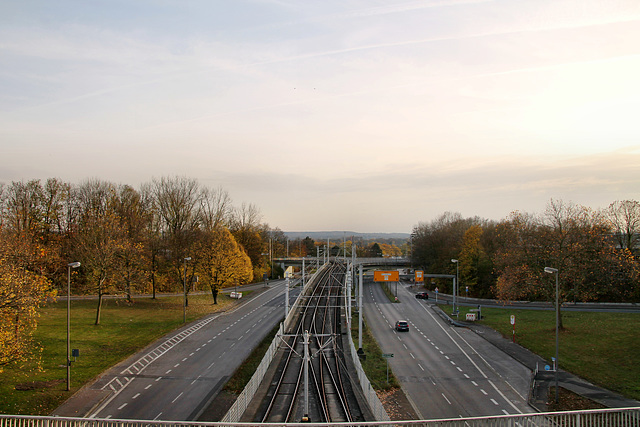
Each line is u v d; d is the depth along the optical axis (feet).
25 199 269.03
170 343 172.76
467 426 67.92
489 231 357.61
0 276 109.19
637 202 272.10
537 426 69.31
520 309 260.01
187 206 316.19
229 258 271.28
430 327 225.97
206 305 263.90
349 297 211.20
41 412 102.42
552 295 186.50
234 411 96.48
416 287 431.43
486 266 330.75
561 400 113.50
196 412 105.19
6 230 204.54
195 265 267.59
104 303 248.32
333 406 111.14
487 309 269.44
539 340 178.29
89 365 139.44
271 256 463.01
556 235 185.88
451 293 363.76
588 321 198.90
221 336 186.60
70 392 115.85
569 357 151.43
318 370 145.38
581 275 180.86
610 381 125.18
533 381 130.41
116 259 229.25
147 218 307.99
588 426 72.43
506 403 114.52
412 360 159.84
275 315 239.09
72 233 280.31
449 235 411.54
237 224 428.15
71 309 225.97
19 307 110.63
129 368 139.95
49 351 150.92
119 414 103.30
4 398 108.06
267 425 64.13
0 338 104.27
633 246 271.28
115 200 302.25
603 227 189.78
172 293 309.42
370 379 135.23
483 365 152.05
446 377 138.51
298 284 384.88
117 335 179.32
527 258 192.24
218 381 128.77
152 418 101.19
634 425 71.05
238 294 301.84
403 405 113.60
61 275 251.19
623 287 248.11
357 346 180.75
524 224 207.62
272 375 138.10
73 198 302.45
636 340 159.33
